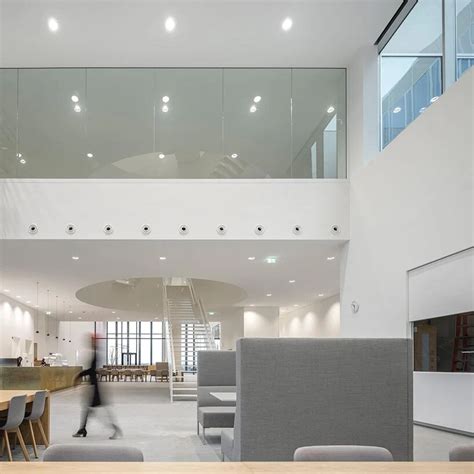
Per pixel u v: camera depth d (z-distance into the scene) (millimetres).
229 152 11555
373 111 10930
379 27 10406
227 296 20469
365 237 10531
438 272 7977
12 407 5930
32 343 22969
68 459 2562
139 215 11062
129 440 7816
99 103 11719
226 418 7840
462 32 8148
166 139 11555
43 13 9945
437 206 7949
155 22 10242
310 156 11633
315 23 10289
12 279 15781
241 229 11125
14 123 11570
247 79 11938
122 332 38375
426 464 2223
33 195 11031
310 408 4461
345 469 2121
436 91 8812
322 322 20922
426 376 8352
